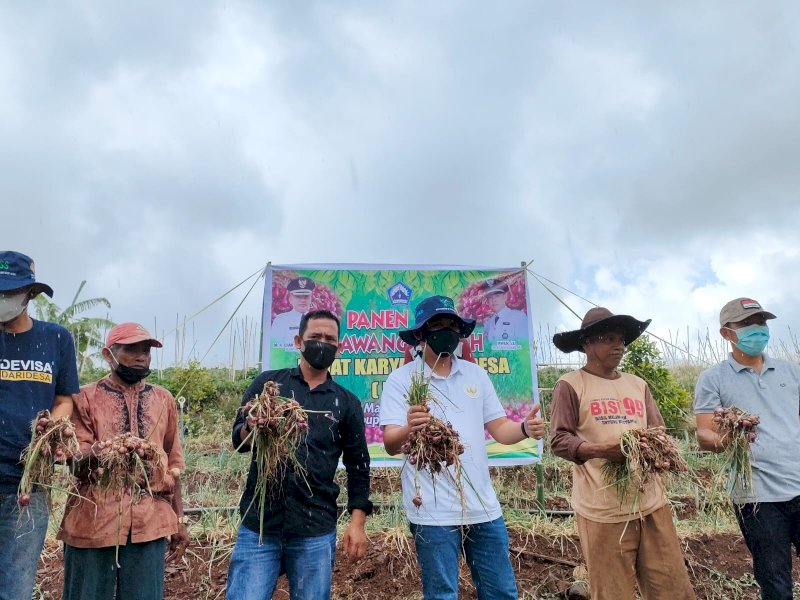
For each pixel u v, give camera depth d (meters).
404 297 6.14
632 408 3.54
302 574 2.98
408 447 3.13
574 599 4.61
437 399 3.46
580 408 3.55
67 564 3.08
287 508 3.00
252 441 2.96
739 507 3.69
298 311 6.01
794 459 3.62
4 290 2.97
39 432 2.83
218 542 5.10
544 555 5.13
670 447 3.19
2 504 2.95
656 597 3.34
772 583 3.54
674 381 9.11
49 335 3.24
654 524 3.38
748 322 3.80
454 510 3.22
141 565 3.08
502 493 6.54
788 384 3.82
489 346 6.11
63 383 3.26
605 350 3.58
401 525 5.32
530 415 3.38
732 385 3.86
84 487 3.05
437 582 3.15
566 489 6.74
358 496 3.31
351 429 3.33
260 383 3.28
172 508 3.32
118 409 3.26
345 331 6.03
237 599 2.89
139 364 3.26
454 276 6.22
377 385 5.97
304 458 3.06
